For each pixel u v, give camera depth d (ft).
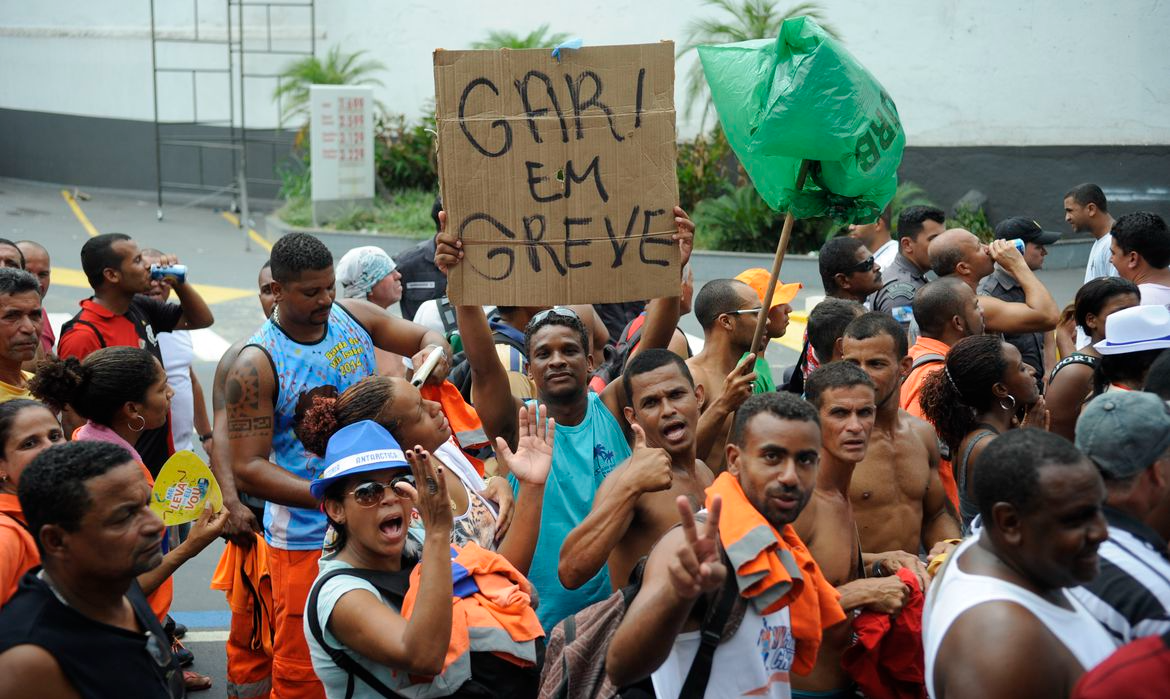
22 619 9.00
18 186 73.61
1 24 74.59
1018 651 8.38
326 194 55.93
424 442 13.14
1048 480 8.58
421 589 9.97
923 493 14.85
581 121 13.08
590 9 58.65
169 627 17.69
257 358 14.99
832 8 53.57
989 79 52.19
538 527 12.21
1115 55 50.75
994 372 13.99
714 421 14.40
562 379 13.62
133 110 70.54
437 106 13.08
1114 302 17.57
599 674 10.25
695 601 9.40
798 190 13.76
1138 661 7.26
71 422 15.78
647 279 13.37
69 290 45.50
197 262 52.39
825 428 12.75
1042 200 52.60
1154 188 51.29
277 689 15.10
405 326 17.30
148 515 9.46
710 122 55.77
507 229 13.24
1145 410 10.02
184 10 68.13
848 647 12.41
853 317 17.17
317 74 61.46
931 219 23.59
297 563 14.85
